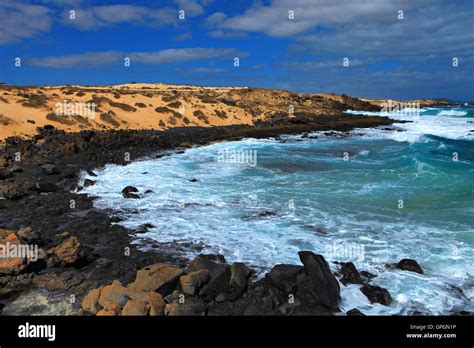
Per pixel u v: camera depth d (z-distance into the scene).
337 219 13.90
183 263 10.14
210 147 33.16
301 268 9.02
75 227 12.59
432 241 11.66
